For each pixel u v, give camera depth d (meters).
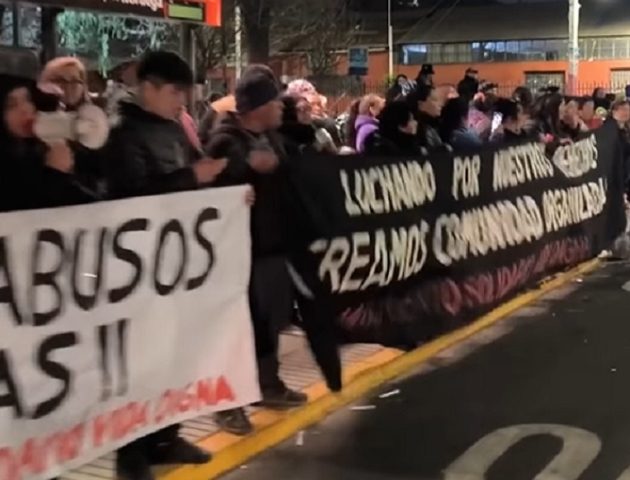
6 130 3.33
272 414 5.08
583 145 9.09
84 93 4.41
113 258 3.66
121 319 3.71
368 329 5.65
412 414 5.29
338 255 5.33
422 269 6.21
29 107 3.36
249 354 4.34
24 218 3.31
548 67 55.06
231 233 4.21
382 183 5.69
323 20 33.50
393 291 5.89
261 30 24.86
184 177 4.01
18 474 3.34
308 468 4.50
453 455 4.66
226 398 4.26
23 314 3.32
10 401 3.29
